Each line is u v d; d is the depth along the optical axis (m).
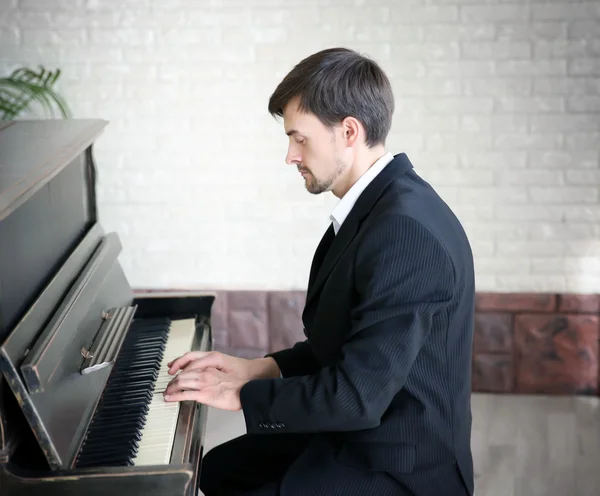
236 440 2.09
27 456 1.52
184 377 1.76
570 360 3.38
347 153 1.77
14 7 3.22
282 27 3.21
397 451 1.70
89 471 1.46
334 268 1.75
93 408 1.72
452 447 1.73
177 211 3.39
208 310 2.39
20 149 1.88
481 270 3.38
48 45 3.25
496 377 3.41
